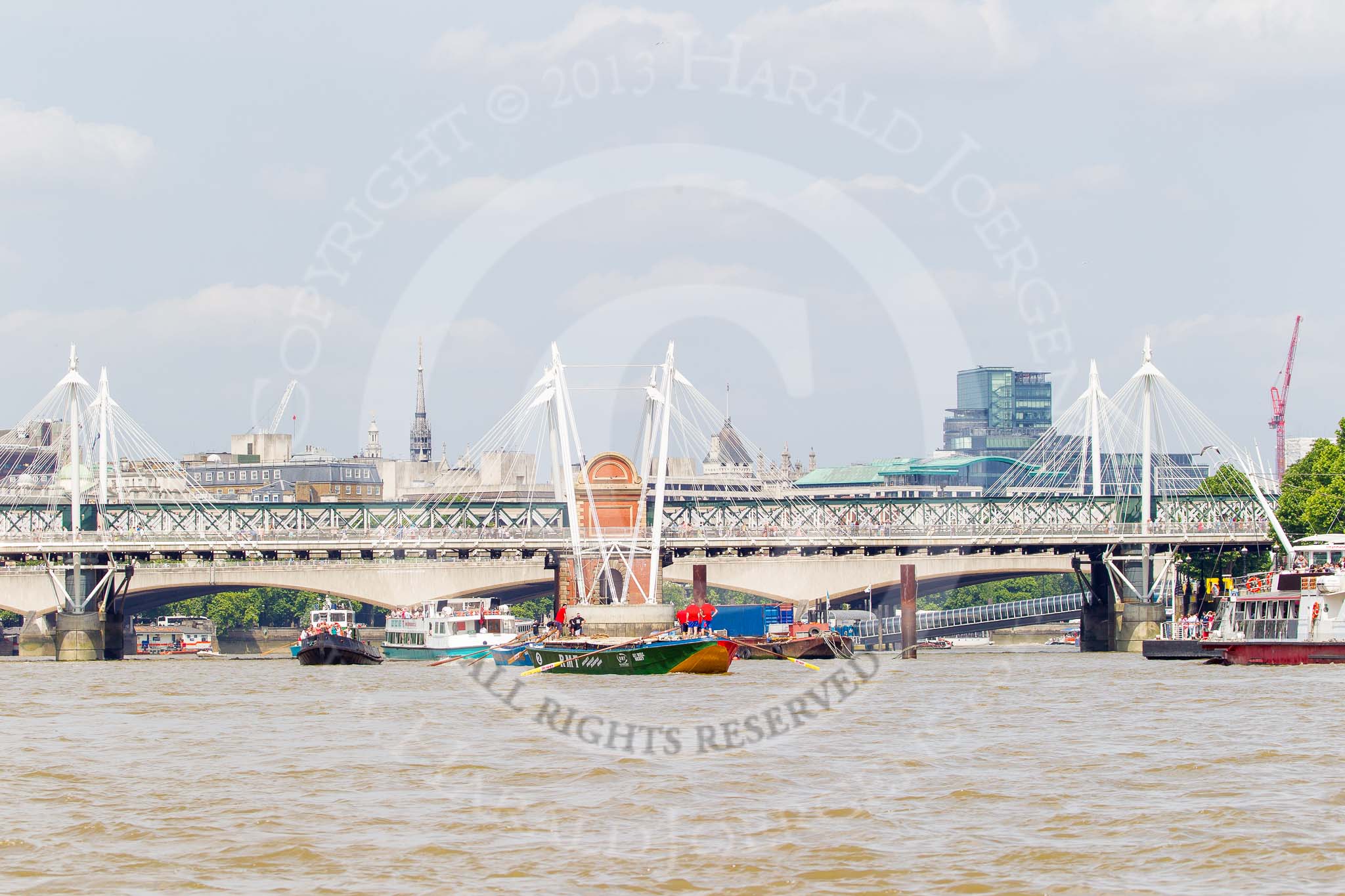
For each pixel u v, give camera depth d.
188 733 90.81
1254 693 111.75
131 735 89.81
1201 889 48.19
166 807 63.34
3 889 49.78
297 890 49.28
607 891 48.88
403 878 50.69
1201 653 184.50
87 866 52.78
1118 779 67.62
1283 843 53.59
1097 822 57.88
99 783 69.88
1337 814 58.75
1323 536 162.62
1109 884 48.97
